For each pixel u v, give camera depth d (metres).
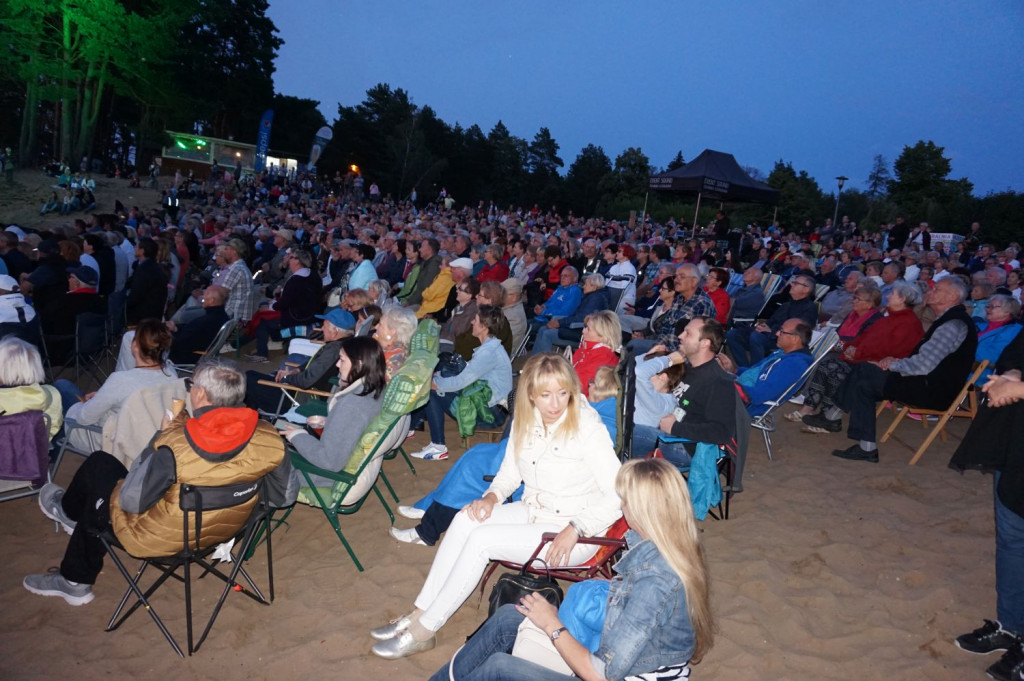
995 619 3.79
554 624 2.38
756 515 4.96
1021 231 32.78
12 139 52.25
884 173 58.78
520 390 3.39
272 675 3.28
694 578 2.24
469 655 2.77
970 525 4.83
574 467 3.32
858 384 5.98
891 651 3.54
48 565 4.12
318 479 4.12
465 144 80.00
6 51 34.81
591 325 5.09
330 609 3.77
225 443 3.18
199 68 53.97
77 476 3.66
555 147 89.94
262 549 4.42
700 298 7.01
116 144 59.34
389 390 3.94
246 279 8.52
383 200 46.22
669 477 2.28
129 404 3.92
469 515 3.44
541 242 14.13
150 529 3.25
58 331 7.31
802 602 3.93
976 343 5.67
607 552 3.17
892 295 6.13
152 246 7.98
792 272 13.05
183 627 3.61
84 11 34.91
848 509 5.07
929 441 5.86
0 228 11.66
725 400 4.43
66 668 3.29
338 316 5.46
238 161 44.69
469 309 7.18
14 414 3.85
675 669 2.29
